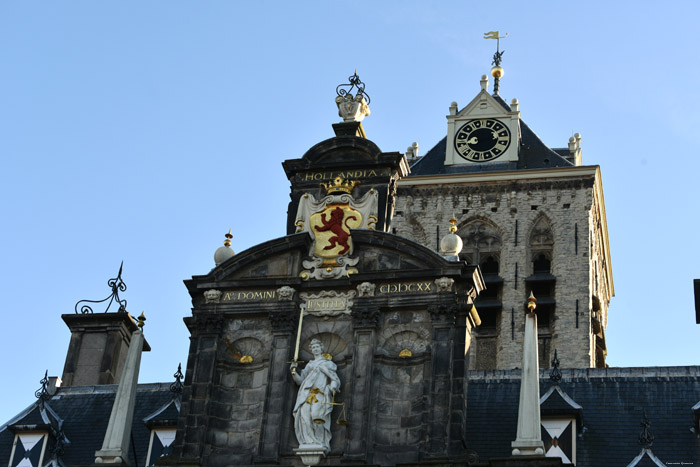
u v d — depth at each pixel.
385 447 47.62
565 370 53.97
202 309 50.94
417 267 49.91
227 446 49.00
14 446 53.91
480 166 89.19
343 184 52.59
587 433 51.00
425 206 86.88
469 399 53.16
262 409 48.94
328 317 50.16
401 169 53.75
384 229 51.56
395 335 49.31
